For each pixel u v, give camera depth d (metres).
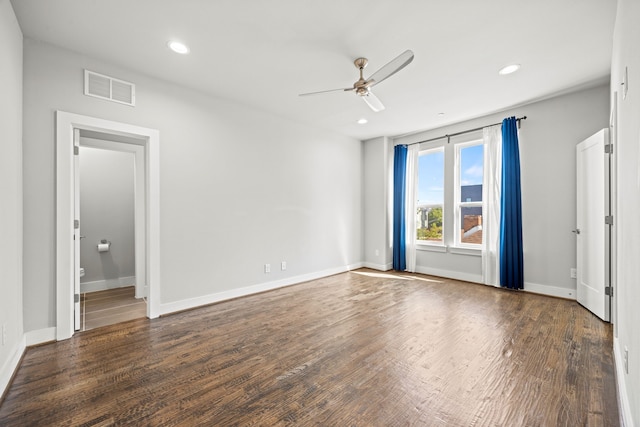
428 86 3.31
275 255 4.23
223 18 2.17
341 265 5.34
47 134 2.44
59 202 2.48
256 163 3.99
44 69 2.44
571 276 3.60
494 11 2.09
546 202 3.78
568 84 3.29
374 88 3.35
